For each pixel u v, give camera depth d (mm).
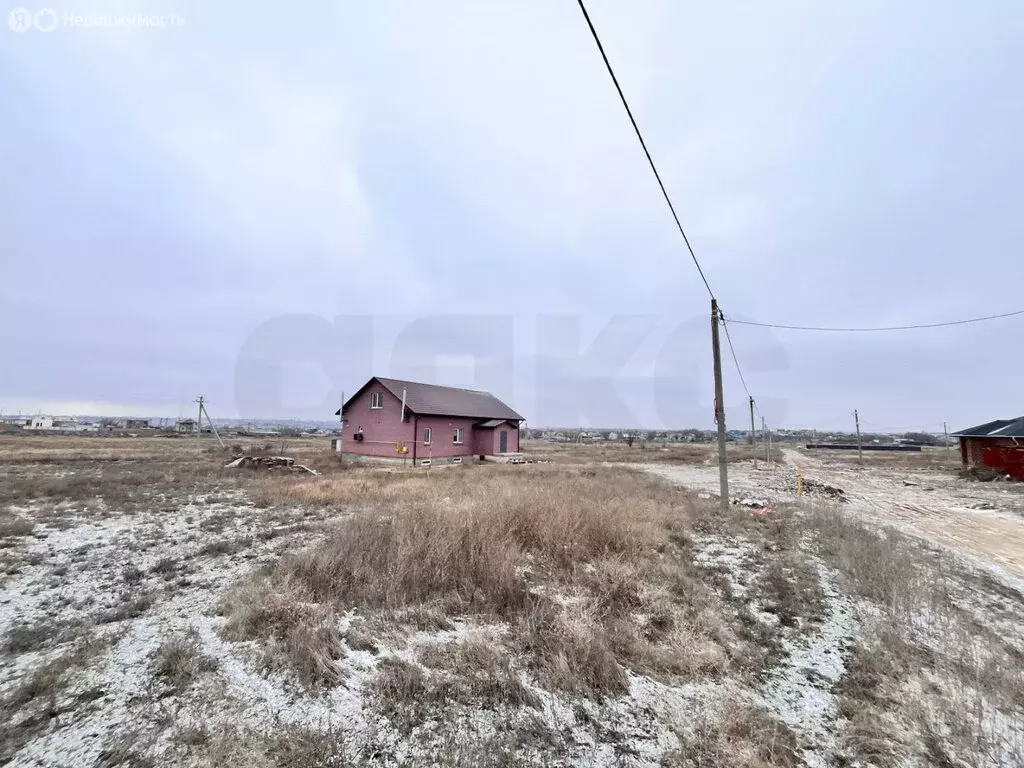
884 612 5172
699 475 21875
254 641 3951
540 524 7453
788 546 7879
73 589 5242
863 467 30891
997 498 16297
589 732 3041
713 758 2865
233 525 8367
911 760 2949
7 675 3432
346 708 3111
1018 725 3340
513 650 3988
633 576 5750
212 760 2578
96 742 2695
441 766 2654
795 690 3701
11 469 16453
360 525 7004
